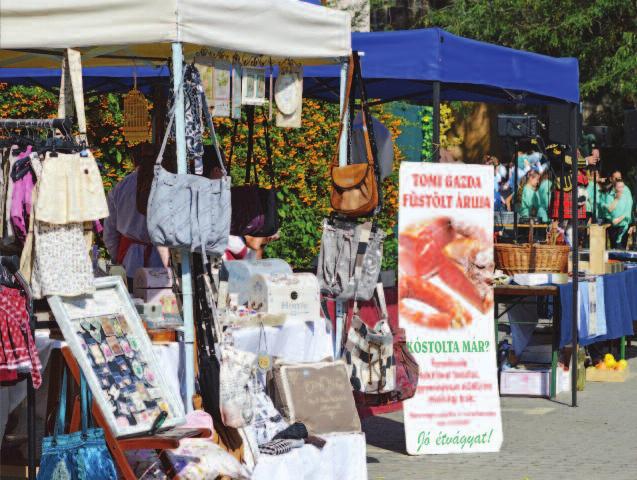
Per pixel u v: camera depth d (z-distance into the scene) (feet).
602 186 55.52
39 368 17.97
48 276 18.45
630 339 49.01
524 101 35.81
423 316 27.20
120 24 19.99
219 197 20.90
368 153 25.30
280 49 22.36
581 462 26.35
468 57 28.60
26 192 18.78
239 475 19.69
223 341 21.09
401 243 27.20
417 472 25.07
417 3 78.18
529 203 49.57
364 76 27.78
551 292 33.65
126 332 19.34
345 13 23.65
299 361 23.85
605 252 39.09
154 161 24.38
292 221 44.19
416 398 27.02
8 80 32.27
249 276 24.38
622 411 33.04
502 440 27.68
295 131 44.19
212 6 20.75
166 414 18.71
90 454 18.07
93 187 18.90
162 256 25.38
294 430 21.68
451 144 75.15
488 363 27.58
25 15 19.51
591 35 71.92
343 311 26.25
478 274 27.61
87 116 38.50
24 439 20.49
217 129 41.37
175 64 20.49
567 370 36.47
